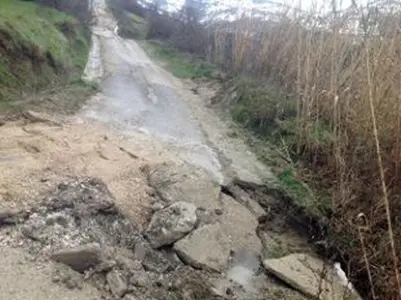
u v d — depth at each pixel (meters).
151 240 5.98
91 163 7.66
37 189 6.09
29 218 5.50
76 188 6.20
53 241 5.21
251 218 7.43
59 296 4.50
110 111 12.18
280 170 9.32
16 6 17.66
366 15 8.73
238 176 8.70
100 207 5.90
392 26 8.45
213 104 15.65
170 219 6.34
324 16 11.18
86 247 5.00
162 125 11.87
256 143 11.21
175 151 9.75
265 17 18.67
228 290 5.60
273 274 6.17
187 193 7.42
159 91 16.42
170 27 35.50
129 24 38.38
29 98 11.23
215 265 6.00
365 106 7.85
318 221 7.41
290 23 15.39
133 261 5.45
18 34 12.75
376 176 7.34
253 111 12.70
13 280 4.54
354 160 7.70
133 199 6.81
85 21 27.02
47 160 7.24
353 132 8.23
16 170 6.53
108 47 25.89
